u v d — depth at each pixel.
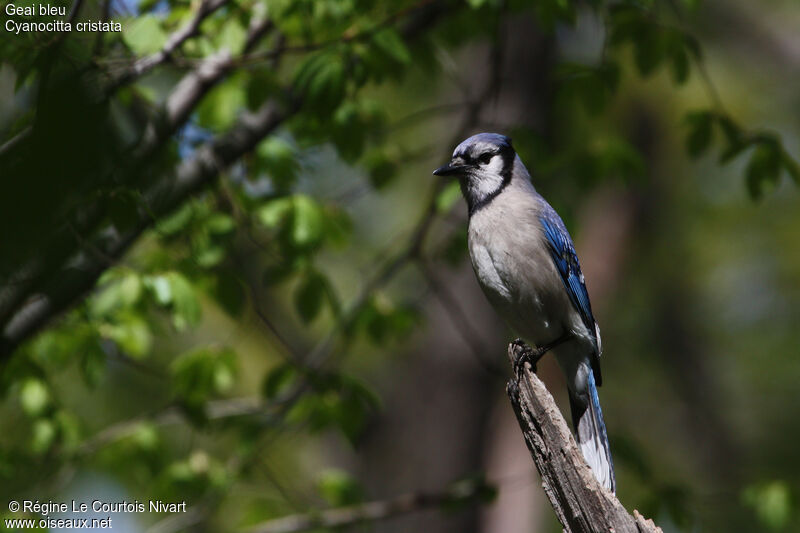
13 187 2.51
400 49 8.29
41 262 3.48
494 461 16.91
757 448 20.61
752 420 21.02
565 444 6.00
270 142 10.07
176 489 10.04
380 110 10.63
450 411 16.64
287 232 9.21
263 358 15.75
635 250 20.19
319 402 10.25
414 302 11.55
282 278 9.84
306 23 9.19
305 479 15.32
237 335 13.91
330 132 10.13
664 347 21.06
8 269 2.53
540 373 16.25
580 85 10.32
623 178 11.00
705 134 10.05
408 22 10.25
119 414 14.70
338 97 8.26
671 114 18.88
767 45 18.88
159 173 5.01
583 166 10.89
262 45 10.70
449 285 17.02
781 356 20.91
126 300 7.74
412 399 16.80
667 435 21.14
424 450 16.52
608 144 10.87
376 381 17.14
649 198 19.75
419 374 16.88
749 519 14.41
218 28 9.03
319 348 10.84
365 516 10.55
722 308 21.66
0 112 5.26
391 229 17.83
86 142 2.62
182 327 8.03
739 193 19.95
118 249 8.71
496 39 10.23
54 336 9.36
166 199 6.91
